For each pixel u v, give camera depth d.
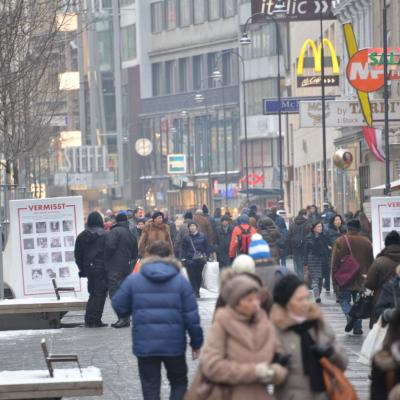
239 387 24.42
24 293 63.84
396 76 108.56
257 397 24.41
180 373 31.42
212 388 24.58
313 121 121.44
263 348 24.31
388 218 61.28
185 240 83.31
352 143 151.50
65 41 107.62
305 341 24.41
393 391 20.92
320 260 75.94
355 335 56.62
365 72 108.12
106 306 79.06
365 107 110.12
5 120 99.12
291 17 164.12
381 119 110.31
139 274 31.53
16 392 33.12
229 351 24.36
